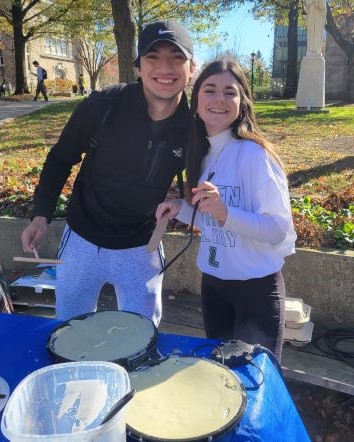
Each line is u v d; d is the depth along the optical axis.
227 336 2.28
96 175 2.24
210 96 1.92
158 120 2.16
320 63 12.42
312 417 2.73
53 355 1.54
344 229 3.42
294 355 2.88
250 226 1.78
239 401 1.32
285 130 9.18
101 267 2.33
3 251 4.29
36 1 24.14
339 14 24.03
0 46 34.09
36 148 8.00
